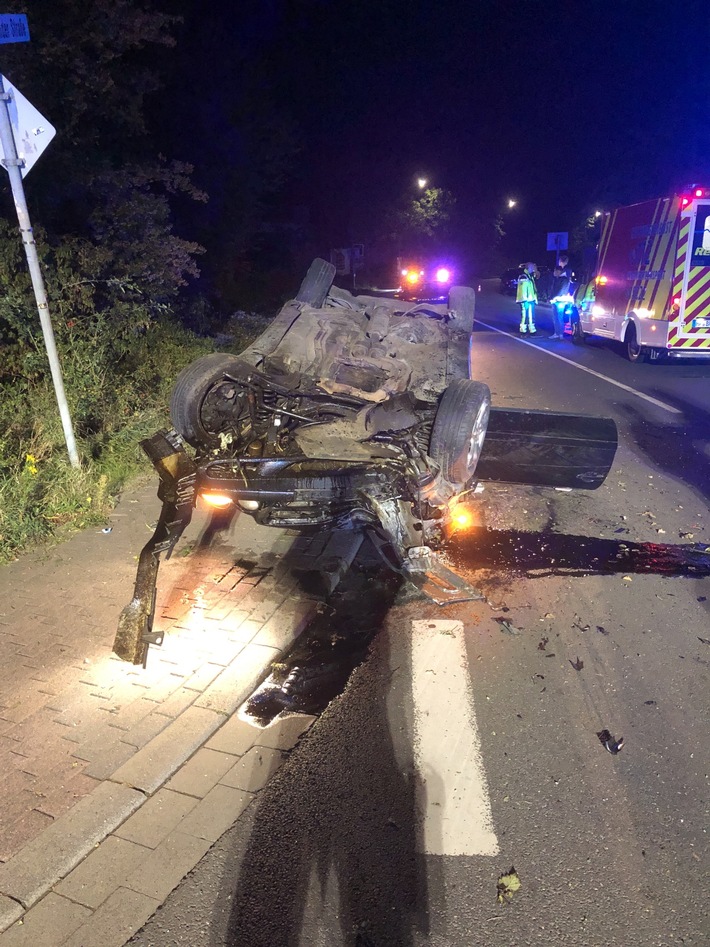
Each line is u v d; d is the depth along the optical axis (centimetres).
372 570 500
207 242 1784
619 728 339
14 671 378
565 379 1199
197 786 305
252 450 506
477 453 540
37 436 643
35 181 848
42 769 309
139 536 547
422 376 601
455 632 422
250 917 245
